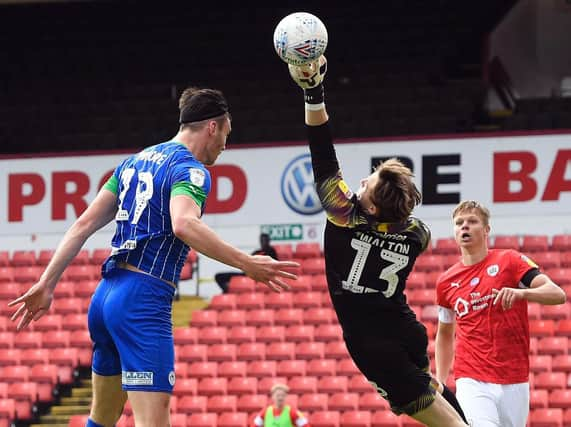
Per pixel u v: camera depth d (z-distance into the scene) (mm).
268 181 76750
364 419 57438
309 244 74312
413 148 75312
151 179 18109
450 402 22844
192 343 66188
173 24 101500
